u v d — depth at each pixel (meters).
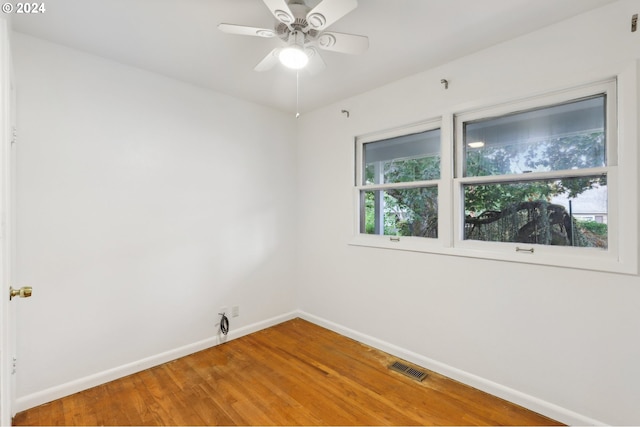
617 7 1.68
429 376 2.36
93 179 2.21
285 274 3.51
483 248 2.23
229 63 2.36
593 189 1.84
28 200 1.95
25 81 1.94
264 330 3.24
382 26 1.89
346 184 3.11
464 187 2.37
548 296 1.91
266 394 2.13
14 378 1.85
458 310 2.31
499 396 2.09
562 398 1.85
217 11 1.74
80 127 2.15
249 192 3.16
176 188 2.63
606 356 1.72
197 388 2.20
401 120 2.64
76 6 1.68
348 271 3.09
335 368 2.47
